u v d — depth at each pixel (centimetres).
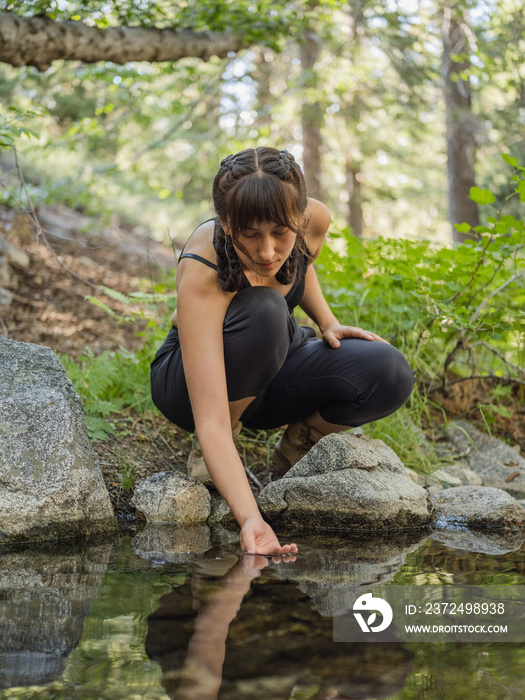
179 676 96
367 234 1678
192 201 1113
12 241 518
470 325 292
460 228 290
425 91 1078
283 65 1169
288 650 106
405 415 305
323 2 606
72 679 94
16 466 184
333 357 217
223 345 188
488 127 941
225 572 149
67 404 201
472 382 362
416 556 168
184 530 196
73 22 377
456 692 92
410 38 964
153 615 121
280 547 166
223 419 172
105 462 234
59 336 379
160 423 280
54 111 859
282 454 246
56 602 127
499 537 195
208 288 175
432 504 223
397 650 106
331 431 233
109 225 813
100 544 177
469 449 309
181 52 463
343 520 206
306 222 174
